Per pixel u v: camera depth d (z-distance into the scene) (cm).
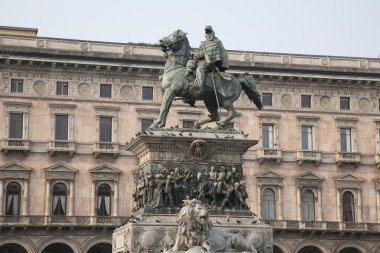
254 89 1950
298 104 7394
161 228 1670
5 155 6619
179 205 1728
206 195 1759
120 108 6944
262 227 1741
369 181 7419
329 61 7544
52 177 6662
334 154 7394
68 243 6600
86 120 6856
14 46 6719
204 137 1789
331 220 7250
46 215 6556
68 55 6819
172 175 1741
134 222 1672
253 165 7194
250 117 7250
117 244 1809
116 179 6794
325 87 7494
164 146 1772
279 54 7481
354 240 7275
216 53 1861
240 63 7262
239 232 1720
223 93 1862
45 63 6762
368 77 7519
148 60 6994
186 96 1869
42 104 6769
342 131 7475
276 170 7225
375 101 7588
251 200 7112
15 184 6594
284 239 7088
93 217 6638
